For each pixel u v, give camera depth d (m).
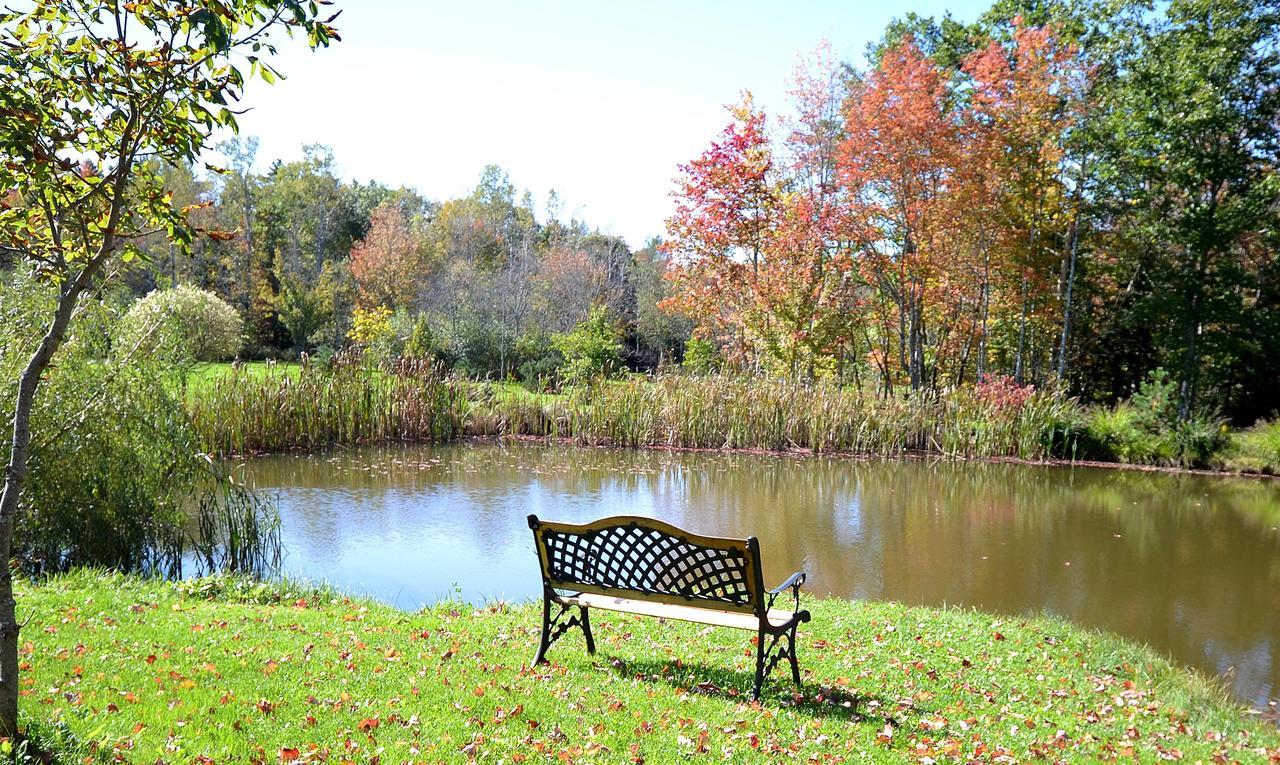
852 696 4.74
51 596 5.80
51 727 3.15
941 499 13.90
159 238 38.44
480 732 3.73
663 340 41.41
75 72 3.20
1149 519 12.45
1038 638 6.53
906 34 27.33
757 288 24.94
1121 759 4.20
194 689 3.96
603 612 6.43
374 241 42.62
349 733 3.60
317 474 15.20
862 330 28.02
